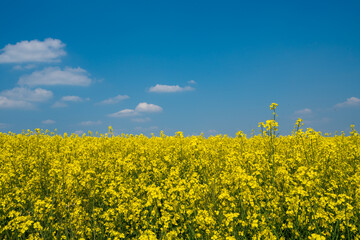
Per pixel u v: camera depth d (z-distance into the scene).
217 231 5.04
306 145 8.29
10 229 5.82
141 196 7.25
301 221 5.09
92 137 14.34
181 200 5.84
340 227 5.06
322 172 6.71
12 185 7.75
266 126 7.33
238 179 5.51
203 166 7.52
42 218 6.11
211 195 5.95
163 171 8.24
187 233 5.75
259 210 5.34
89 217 6.44
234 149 9.88
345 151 8.53
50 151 11.20
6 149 11.11
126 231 6.18
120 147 11.92
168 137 14.73
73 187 6.81
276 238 4.93
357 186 5.97
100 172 8.58
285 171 6.26
